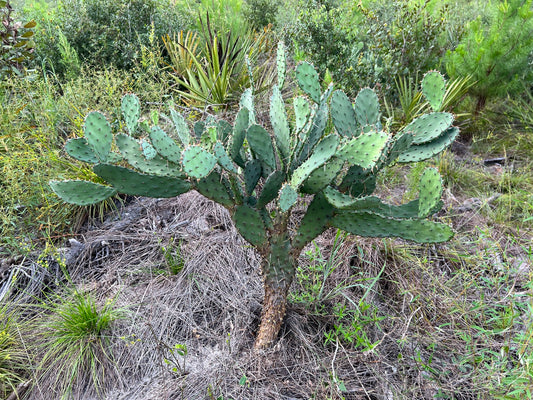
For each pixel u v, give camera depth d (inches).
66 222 116.8
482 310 89.3
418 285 97.7
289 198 64.0
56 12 216.1
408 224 73.1
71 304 92.7
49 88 145.8
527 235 115.2
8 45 151.5
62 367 85.0
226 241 109.0
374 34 173.6
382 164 74.8
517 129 165.9
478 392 75.9
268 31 202.2
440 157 142.4
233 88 172.9
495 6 184.7
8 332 90.4
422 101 160.2
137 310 94.4
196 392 77.3
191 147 58.6
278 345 82.3
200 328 91.0
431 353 85.0
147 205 125.4
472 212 125.2
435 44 176.4
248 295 96.5
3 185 124.0
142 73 164.4
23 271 105.3
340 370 80.7
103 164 69.0
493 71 162.6
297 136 71.2
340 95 79.5
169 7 208.2
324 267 100.0
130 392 81.0
